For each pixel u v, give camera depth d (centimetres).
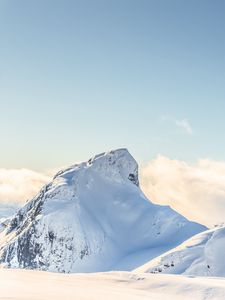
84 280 6969
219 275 15638
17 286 5381
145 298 5450
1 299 4162
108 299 4938
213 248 16788
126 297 5309
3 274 6856
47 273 7525
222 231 17425
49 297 4575
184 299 6281
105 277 7294
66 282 6341
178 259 17138
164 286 6881
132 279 7256
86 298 4803
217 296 6412
